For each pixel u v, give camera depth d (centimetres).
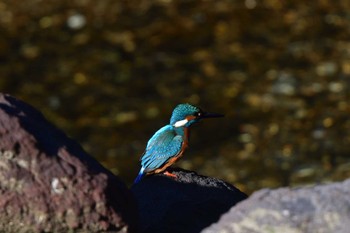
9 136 633
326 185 614
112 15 2323
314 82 1998
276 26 2244
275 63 2086
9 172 627
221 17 2294
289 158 1727
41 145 640
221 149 1759
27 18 2317
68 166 637
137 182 824
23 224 629
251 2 2358
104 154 1761
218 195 792
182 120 830
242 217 605
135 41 2198
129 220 645
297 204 600
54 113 1911
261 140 1786
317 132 1809
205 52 2142
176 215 751
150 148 830
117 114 1900
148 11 2336
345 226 584
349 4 2334
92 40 2209
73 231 633
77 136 1828
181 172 833
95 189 633
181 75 2050
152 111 1908
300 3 2347
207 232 610
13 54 2150
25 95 1978
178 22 2280
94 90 1992
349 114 1867
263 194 616
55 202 628
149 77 2045
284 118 1862
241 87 1989
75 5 2377
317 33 2209
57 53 2156
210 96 1959
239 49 2152
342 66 2058
